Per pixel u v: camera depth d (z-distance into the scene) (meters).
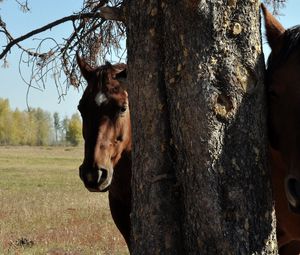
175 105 3.68
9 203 17.25
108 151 6.13
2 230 12.10
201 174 3.57
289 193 3.81
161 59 3.78
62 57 6.14
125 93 6.25
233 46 3.65
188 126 3.61
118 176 6.36
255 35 3.74
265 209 3.72
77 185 25.47
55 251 9.91
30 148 90.56
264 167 3.77
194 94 3.58
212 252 3.56
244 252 3.56
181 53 3.63
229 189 3.59
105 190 6.09
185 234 3.70
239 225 3.58
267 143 3.92
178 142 3.69
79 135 105.25
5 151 73.94
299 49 3.98
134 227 3.92
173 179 3.76
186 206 3.68
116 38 6.24
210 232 3.56
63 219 13.80
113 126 6.18
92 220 13.69
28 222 13.28
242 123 3.66
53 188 23.64
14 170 36.19
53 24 5.82
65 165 44.09
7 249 10.03
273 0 6.29
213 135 3.57
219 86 3.61
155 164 3.78
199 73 3.58
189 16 3.59
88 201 17.97
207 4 3.58
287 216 4.66
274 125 4.07
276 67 4.06
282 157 4.08
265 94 3.94
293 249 5.36
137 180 3.89
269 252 3.69
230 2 3.64
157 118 3.78
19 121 103.06
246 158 3.66
